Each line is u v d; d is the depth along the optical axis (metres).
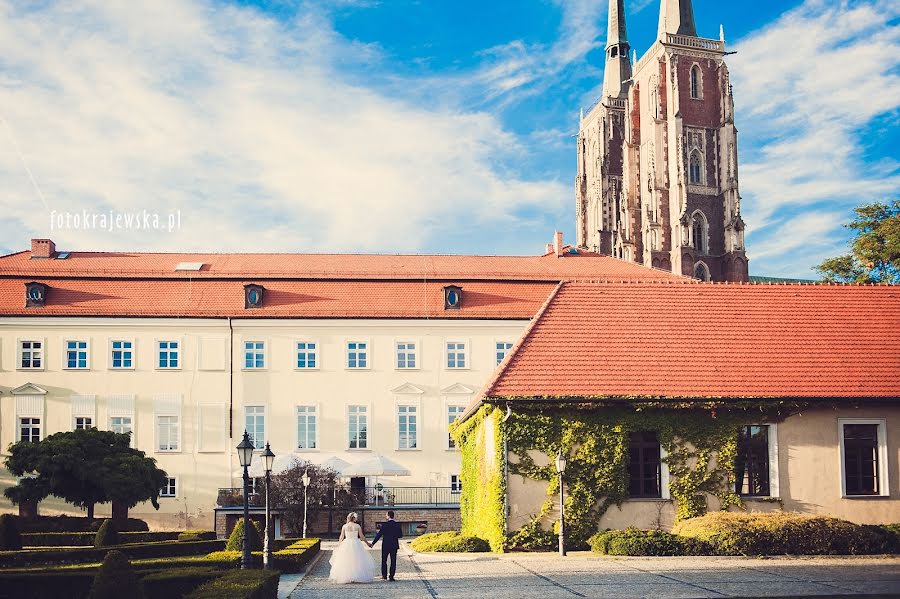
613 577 25.19
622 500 32.78
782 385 34.00
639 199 139.38
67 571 27.47
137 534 44.41
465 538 34.69
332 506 53.09
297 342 61.44
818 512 33.50
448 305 62.62
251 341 61.34
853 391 34.03
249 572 23.42
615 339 35.41
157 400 60.34
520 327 62.53
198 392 60.56
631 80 142.75
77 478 47.78
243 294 62.16
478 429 37.25
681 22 133.75
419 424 61.28
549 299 37.06
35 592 25.89
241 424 60.53
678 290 38.00
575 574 26.05
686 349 35.22
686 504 32.91
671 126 130.88
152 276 62.69
